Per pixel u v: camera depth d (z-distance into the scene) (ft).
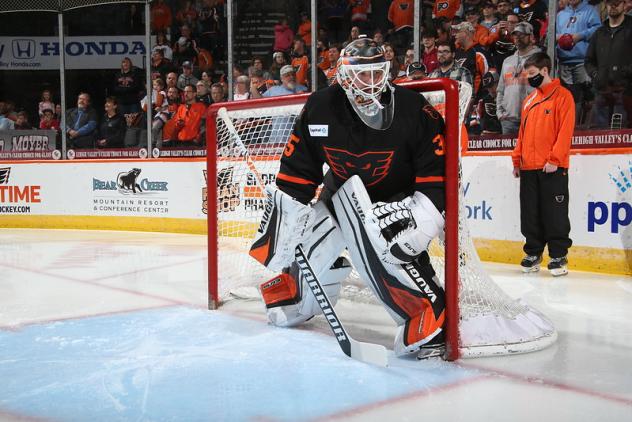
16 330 9.96
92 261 17.87
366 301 12.00
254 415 6.33
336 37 28.63
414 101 8.09
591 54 20.35
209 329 9.95
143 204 26.32
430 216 8.00
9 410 6.53
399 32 26.22
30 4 29.94
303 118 8.83
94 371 7.80
